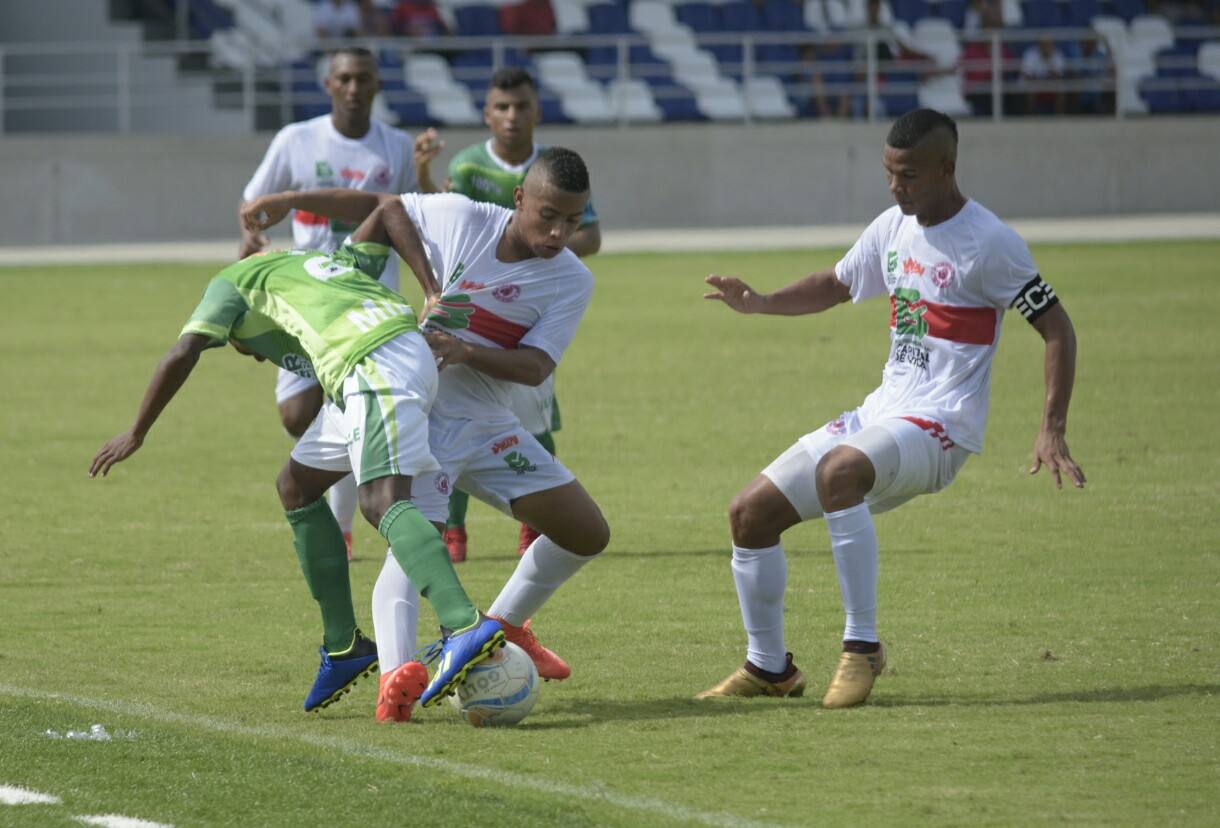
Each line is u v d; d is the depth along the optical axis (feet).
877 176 347.56
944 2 387.75
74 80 320.29
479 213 65.46
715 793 50.06
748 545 62.49
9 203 327.67
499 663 58.08
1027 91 356.18
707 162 344.90
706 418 138.92
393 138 104.17
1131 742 55.26
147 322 207.72
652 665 68.69
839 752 54.44
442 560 57.36
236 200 334.85
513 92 98.07
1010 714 59.31
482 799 49.39
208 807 48.78
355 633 61.16
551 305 65.36
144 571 88.02
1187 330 183.21
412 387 58.75
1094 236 296.92
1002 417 136.36
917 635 72.64
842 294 68.64
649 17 380.99
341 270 62.18
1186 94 372.38
